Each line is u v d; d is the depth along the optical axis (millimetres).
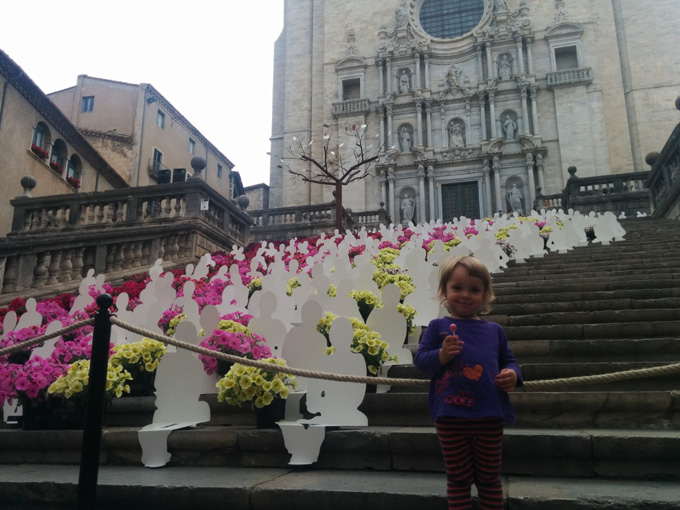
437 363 2879
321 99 41719
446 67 39719
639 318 6539
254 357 4863
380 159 38031
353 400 4164
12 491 3885
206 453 4281
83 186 26344
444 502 3104
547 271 9961
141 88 34688
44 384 4965
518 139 36250
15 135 21125
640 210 23641
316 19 43938
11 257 12750
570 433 3803
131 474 3961
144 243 14367
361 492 3244
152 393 5570
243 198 20375
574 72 36438
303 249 14266
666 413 4148
